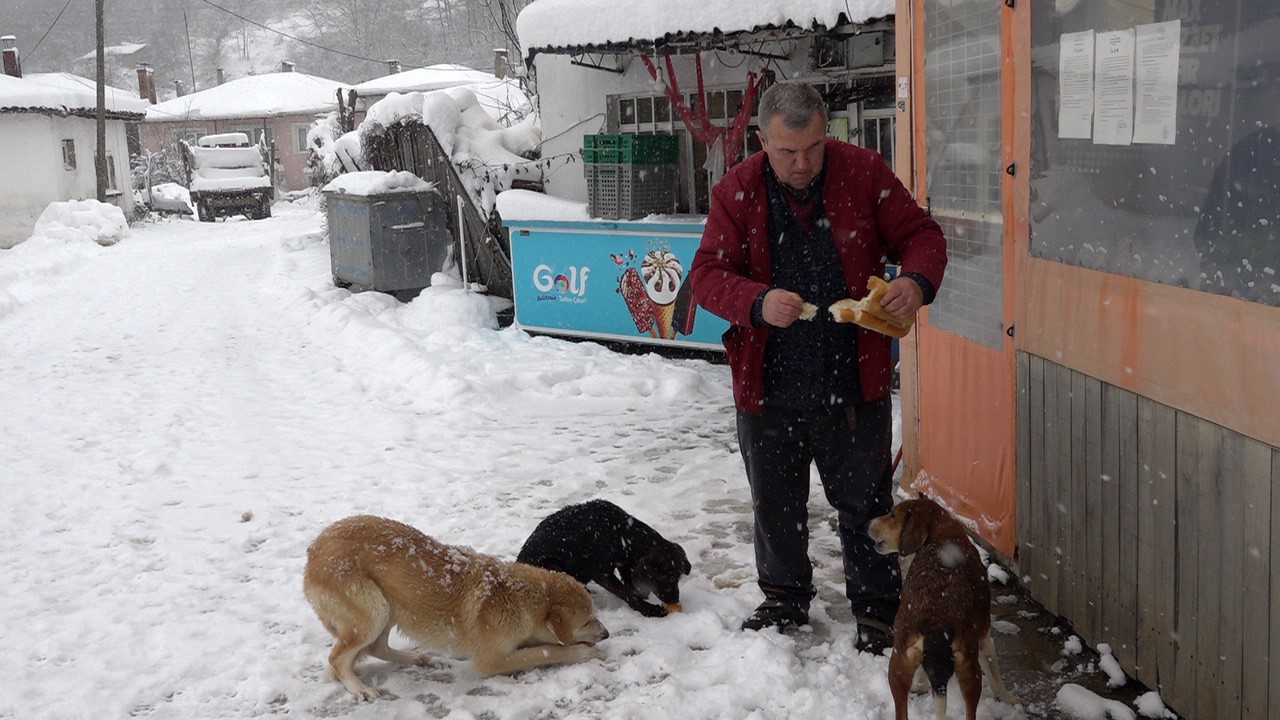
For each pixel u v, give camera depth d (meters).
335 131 23.47
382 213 13.19
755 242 3.90
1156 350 3.49
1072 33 3.92
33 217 28.94
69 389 9.86
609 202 10.21
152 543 5.82
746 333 4.03
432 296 12.34
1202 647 3.34
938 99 5.15
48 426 8.45
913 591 3.45
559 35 9.58
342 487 6.65
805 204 3.85
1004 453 4.62
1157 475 3.53
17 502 6.52
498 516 5.98
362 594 3.98
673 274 9.84
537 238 10.79
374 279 13.34
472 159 12.42
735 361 4.10
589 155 10.27
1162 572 3.53
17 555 5.68
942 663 3.27
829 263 3.88
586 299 10.57
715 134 9.48
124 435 8.09
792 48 9.15
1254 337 3.02
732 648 4.16
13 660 4.43
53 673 4.32
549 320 10.90
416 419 8.22
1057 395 4.16
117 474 7.08
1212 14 3.15
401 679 4.16
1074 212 3.96
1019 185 4.36
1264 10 2.92
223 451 7.57
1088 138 3.85
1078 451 4.03
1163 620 3.54
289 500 6.45
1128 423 3.68
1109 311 3.76
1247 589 3.12
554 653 4.16
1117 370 3.73
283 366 10.57
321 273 16.95
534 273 10.90
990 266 4.68
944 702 3.28
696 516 5.83
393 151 14.99
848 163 3.84
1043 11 4.13
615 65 10.80
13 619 4.86
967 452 5.02
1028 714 3.68
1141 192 3.54
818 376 3.95
